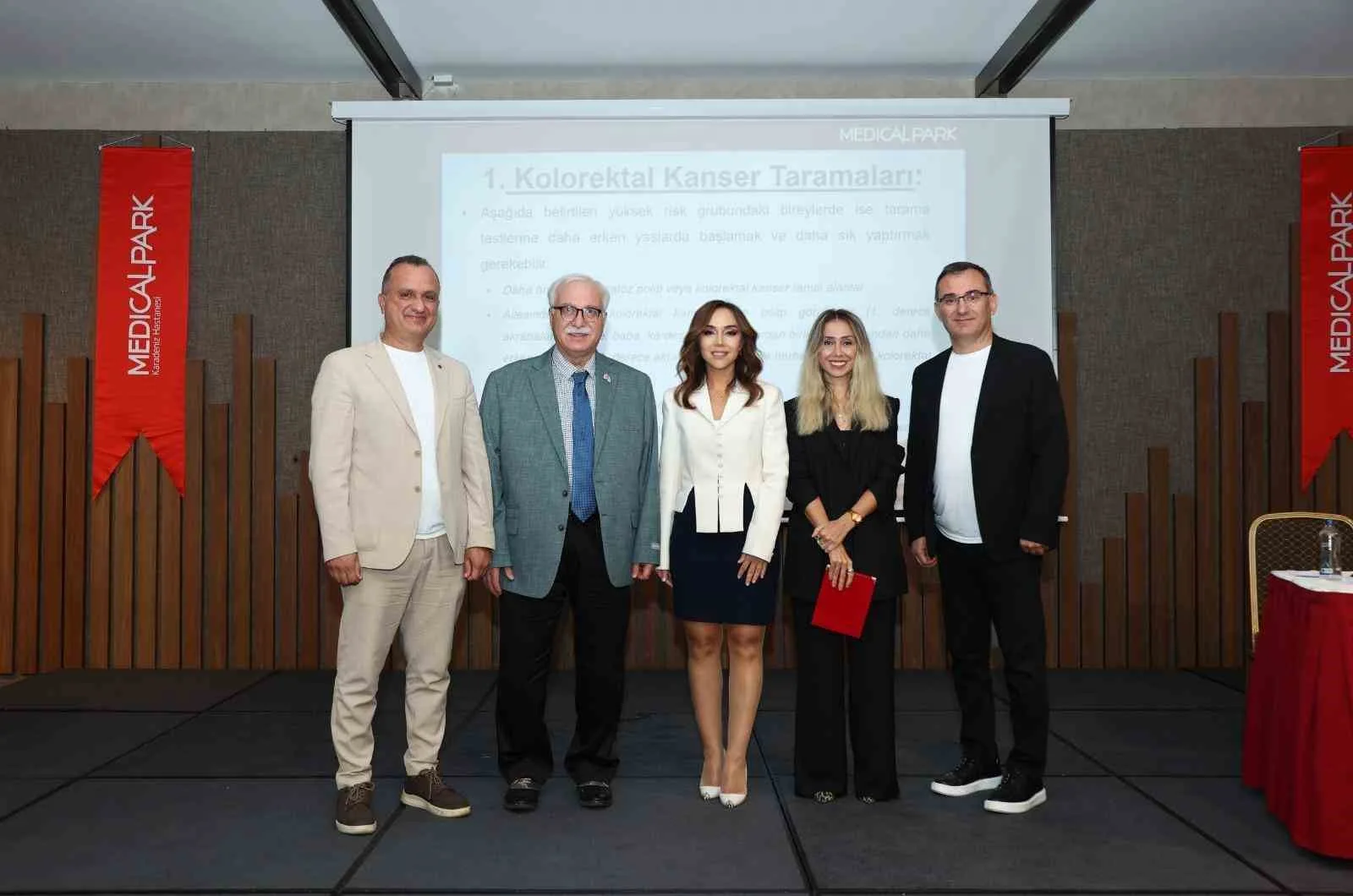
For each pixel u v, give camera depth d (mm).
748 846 2322
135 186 4414
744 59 4379
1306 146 4438
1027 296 4242
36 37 4102
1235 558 4461
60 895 2055
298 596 4457
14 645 4434
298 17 3938
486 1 3814
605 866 2205
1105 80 4594
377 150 4238
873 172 4270
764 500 2553
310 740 3273
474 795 2707
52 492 4438
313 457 2404
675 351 4277
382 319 4219
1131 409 4508
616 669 2664
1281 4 3859
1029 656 2584
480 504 2588
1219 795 2703
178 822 2492
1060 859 2248
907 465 2848
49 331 4512
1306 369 4379
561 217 4270
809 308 4277
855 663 2654
